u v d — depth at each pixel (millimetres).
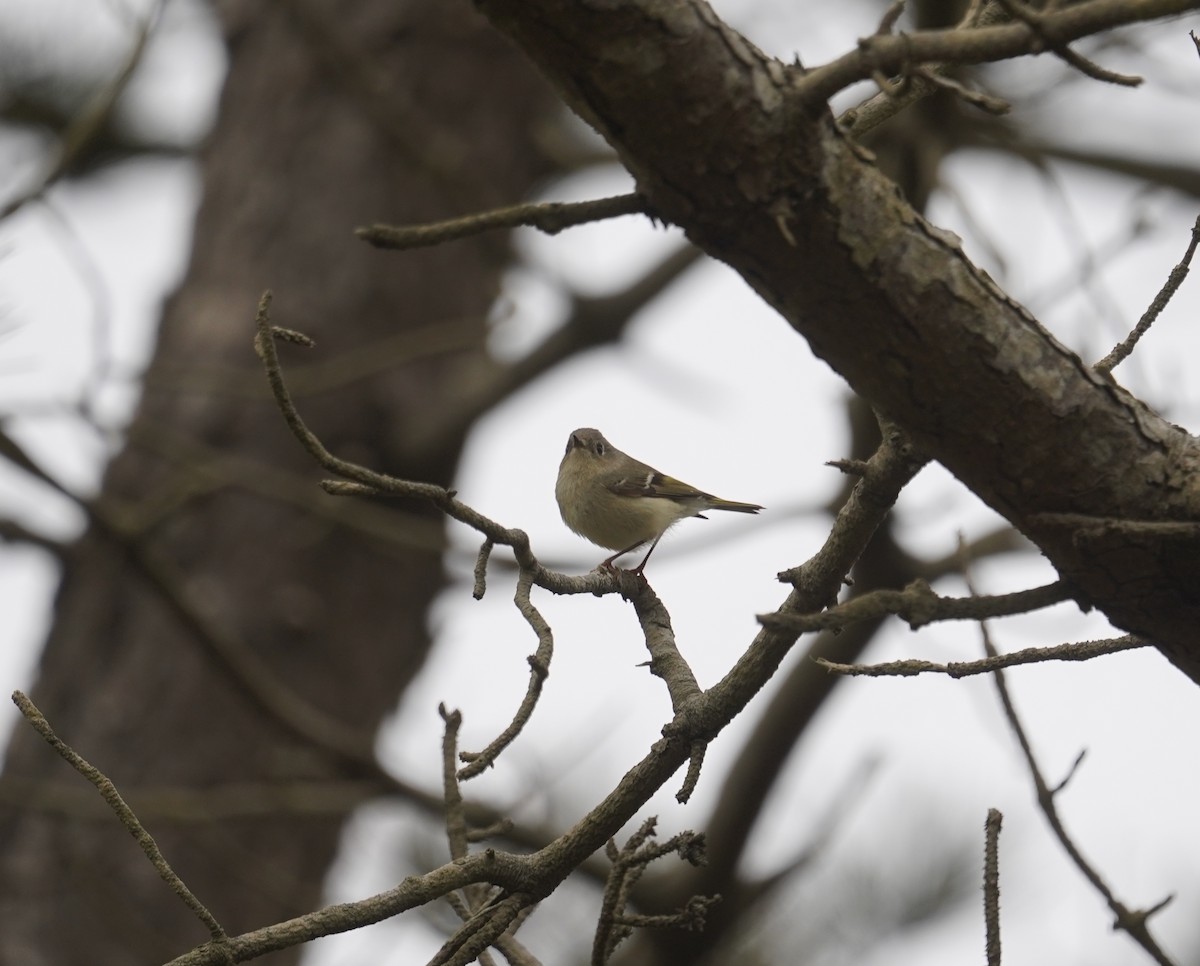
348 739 12039
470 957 5246
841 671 4820
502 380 14984
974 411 4285
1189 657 4484
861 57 3707
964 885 12938
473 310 15430
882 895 13047
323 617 14047
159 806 12062
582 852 5387
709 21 3801
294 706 12008
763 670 5258
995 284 4234
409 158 14430
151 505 11453
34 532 13414
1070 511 4391
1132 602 4375
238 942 4664
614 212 4008
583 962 12633
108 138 15688
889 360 4250
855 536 5141
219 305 14523
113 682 13578
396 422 14602
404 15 15516
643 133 3859
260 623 13758
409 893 4957
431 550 12531
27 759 13438
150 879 12961
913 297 4133
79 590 14047
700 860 5246
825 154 3949
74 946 12664
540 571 5566
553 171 16375
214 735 13492
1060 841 6152
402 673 14898
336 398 14344
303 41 15258
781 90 3857
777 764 11805
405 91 15242
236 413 14008
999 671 6426
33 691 13930
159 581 11383
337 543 14250
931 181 10836
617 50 3746
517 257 15062
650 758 5430
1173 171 15234
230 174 15242
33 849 12969
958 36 3617
